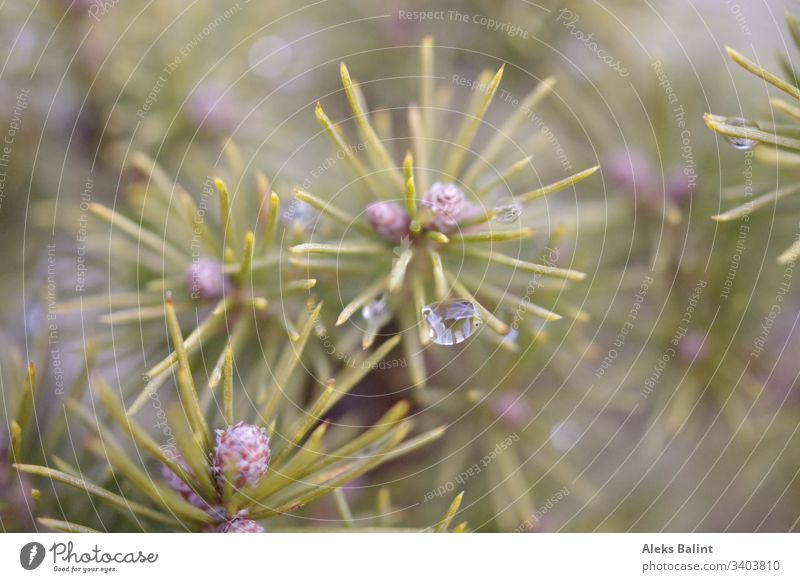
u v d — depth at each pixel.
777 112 0.19
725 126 0.17
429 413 0.19
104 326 0.19
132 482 0.17
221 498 0.17
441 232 0.18
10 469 0.18
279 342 0.19
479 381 0.19
